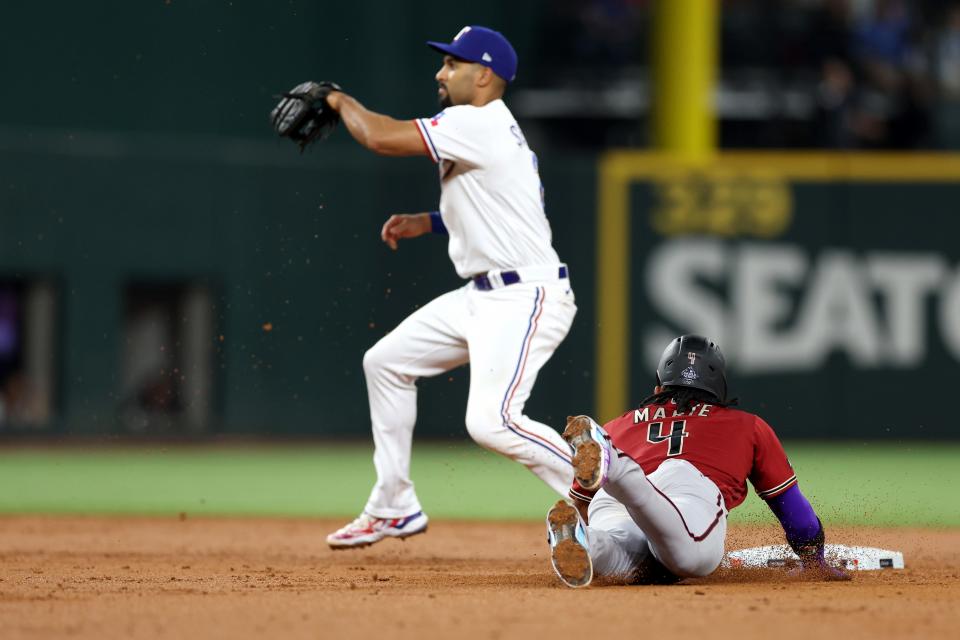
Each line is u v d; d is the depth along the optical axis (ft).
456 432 189.37
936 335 190.49
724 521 57.21
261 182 189.16
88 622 46.68
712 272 188.65
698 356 61.16
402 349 74.28
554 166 186.50
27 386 186.29
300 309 188.96
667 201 188.34
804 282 189.57
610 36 221.05
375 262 190.08
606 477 51.88
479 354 70.23
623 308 187.52
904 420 189.98
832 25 223.30
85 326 185.37
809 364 189.47
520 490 138.62
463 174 70.38
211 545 87.10
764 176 189.47
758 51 221.46
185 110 194.29
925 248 190.19
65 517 107.65
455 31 209.87
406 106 206.08
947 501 126.21
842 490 134.82
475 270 71.15
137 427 188.85
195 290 191.31
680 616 47.62
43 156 183.73
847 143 213.66
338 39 202.49
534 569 70.23
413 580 62.39
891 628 45.29
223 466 163.43
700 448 58.80
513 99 217.97
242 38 197.06
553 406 185.78
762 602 51.26
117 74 191.62
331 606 50.72
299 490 135.85
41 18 188.55
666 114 191.83
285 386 188.34
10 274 182.19
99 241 185.68
